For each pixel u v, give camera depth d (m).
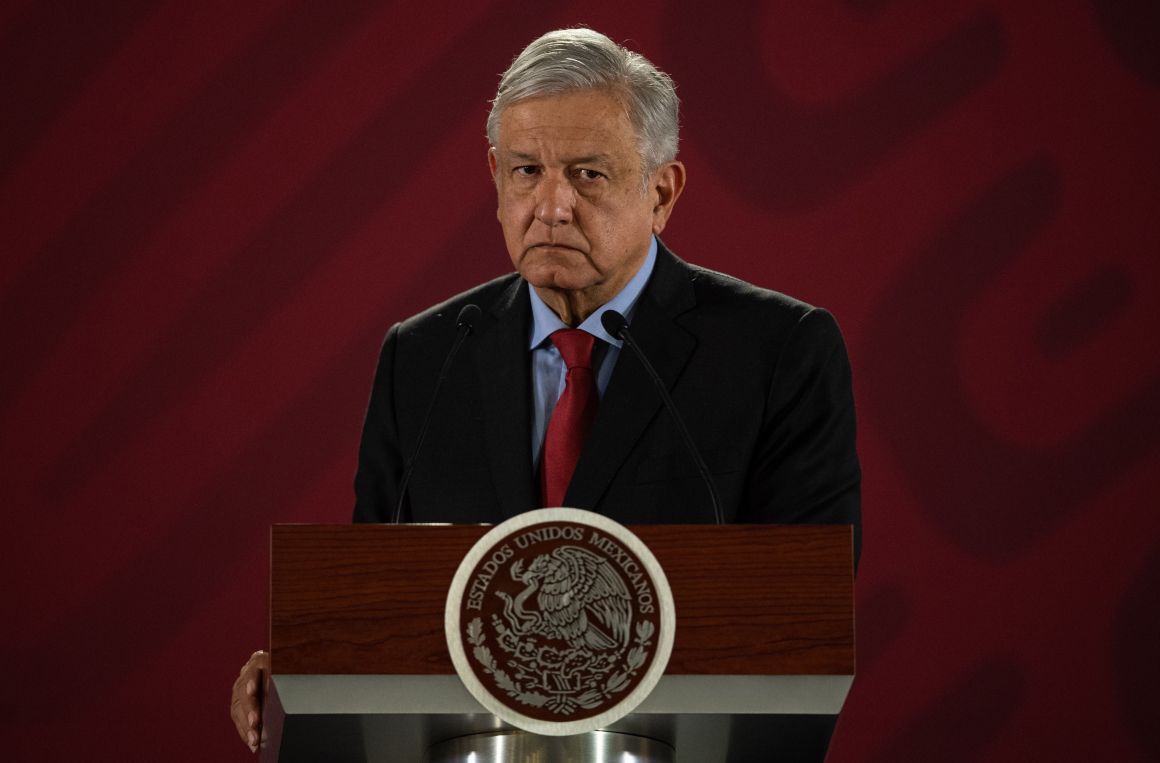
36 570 16.62
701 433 8.37
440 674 5.92
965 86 17.31
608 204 8.34
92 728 16.38
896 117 17.33
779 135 17.36
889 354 17.00
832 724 6.13
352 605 5.94
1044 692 16.36
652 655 5.93
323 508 16.91
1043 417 16.81
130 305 17.14
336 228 17.34
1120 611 16.45
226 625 16.64
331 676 5.91
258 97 17.50
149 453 16.91
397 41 17.58
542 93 8.34
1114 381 16.83
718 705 5.96
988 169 17.20
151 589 16.66
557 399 8.71
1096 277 17.00
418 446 8.05
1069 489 16.69
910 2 17.45
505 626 5.93
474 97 17.53
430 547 5.98
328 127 17.48
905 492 16.73
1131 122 17.16
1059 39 17.30
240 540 16.81
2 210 17.19
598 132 8.28
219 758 16.39
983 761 16.22
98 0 17.53
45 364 16.98
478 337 8.93
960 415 16.86
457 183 17.42
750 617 5.99
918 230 17.17
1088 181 17.12
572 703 5.88
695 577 6.01
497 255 17.34
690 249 17.25
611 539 6.01
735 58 17.45
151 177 17.34
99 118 17.39
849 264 17.17
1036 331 16.95
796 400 8.53
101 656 16.52
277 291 17.23
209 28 17.56
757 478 8.52
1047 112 17.23
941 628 16.47
